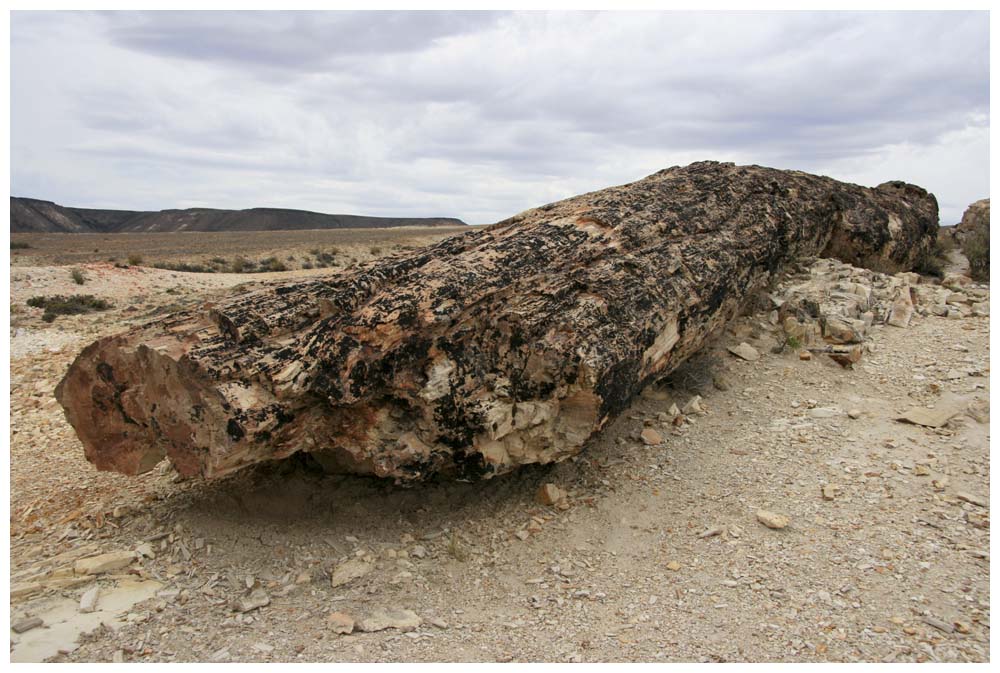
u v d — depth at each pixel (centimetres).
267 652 457
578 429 632
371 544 611
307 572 568
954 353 899
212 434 527
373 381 570
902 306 1051
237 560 575
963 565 512
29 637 454
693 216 881
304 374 543
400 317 568
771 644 452
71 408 618
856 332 934
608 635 477
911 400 803
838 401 816
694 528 600
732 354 941
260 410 529
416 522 653
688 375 876
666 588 529
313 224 10988
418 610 521
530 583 554
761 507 616
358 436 595
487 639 479
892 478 638
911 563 521
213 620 495
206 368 518
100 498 715
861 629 459
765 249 947
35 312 1794
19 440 927
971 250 1436
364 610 518
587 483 688
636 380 679
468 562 588
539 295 654
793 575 522
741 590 513
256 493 666
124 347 571
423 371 588
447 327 595
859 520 581
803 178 1217
